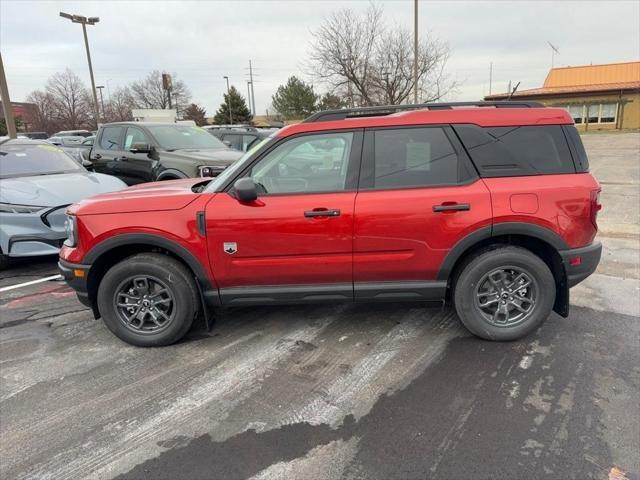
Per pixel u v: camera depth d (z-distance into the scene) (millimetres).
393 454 2568
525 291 3752
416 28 22812
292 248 3604
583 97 42344
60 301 5012
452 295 3865
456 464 2480
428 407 2980
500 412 2906
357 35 28594
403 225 3549
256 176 3658
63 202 5867
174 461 2562
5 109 14000
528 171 3607
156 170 8359
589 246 3678
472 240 3568
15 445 2719
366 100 29359
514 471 2422
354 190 3605
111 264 3926
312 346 3834
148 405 3086
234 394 3186
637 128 40719
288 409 3002
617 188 10953
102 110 57625
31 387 3332
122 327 3854
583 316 4266
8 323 4457
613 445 2586
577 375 3297
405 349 3744
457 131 3609
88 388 3307
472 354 3637
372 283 3729
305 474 2439
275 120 68812
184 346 3896
